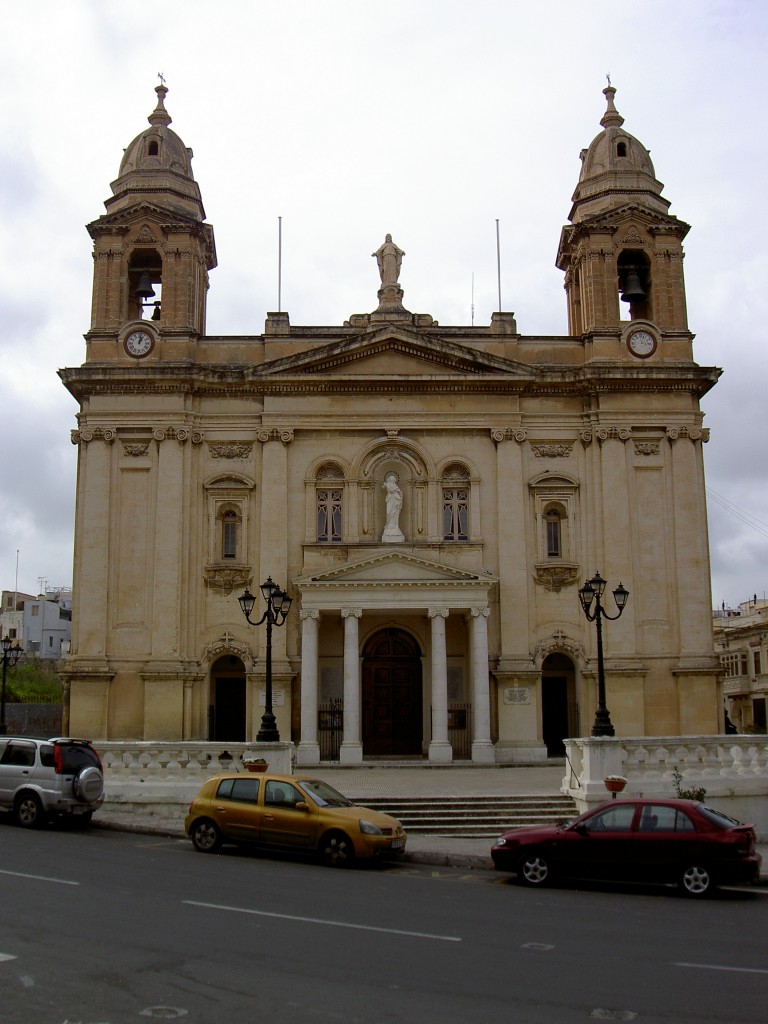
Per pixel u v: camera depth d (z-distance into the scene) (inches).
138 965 457.7
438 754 1497.3
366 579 1530.5
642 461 1633.9
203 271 1787.6
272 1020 386.9
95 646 1549.0
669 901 679.1
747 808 1015.6
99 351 1651.1
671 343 1673.2
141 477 1616.6
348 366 1657.2
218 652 1567.4
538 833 740.7
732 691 3026.6
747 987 447.8
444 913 603.5
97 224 1686.8
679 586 1593.3
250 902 610.5
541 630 1588.3
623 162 1758.1
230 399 1651.1
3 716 1610.5
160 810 1023.0
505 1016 398.3
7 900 589.3
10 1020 381.1
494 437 1635.1
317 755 1496.1
